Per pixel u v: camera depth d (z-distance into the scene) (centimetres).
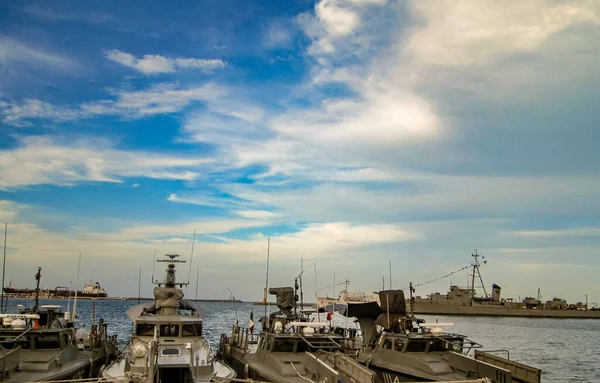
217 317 9794
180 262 3127
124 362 2520
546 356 5722
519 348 6525
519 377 2338
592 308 16775
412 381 2419
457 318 14450
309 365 2348
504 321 13750
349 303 3481
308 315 3178
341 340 2806
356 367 2186
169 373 2134
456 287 14900
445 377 2336
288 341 2616
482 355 2583
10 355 2161
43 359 2378
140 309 2947
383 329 2972
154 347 1981
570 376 4325
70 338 2641
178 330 2588
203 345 2533
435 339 2612
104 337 3288
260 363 2638
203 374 2220
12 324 2516
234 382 2314
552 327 11681
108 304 13912
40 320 2891
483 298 15238
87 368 2647
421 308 14600
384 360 2697
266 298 3284
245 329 3197
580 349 6512
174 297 2955
